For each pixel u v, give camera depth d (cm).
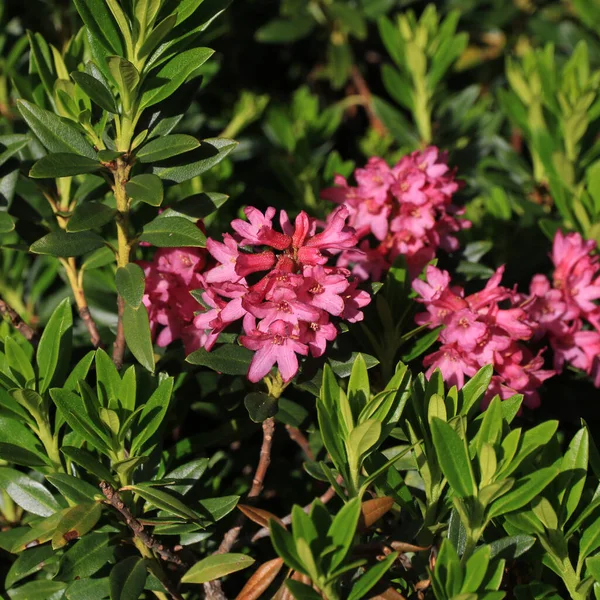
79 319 94
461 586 79
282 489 91
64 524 81
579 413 91
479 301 86
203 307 87
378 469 82
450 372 86
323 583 79
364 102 121
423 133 106
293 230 84
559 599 82
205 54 84
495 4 124
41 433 84
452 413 82
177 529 83
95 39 83
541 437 80
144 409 83
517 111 102
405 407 83
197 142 84
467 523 80
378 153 109
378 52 127
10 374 83
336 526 78
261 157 111
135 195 83
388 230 90
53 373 84
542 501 80
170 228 85
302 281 81
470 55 126
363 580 79
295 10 115
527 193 102
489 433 80
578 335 90
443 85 107
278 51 130
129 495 83
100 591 83
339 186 92
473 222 100
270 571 82
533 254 96
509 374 86
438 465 82
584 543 81
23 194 92
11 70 99
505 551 81
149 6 82
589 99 97
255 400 84
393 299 88
